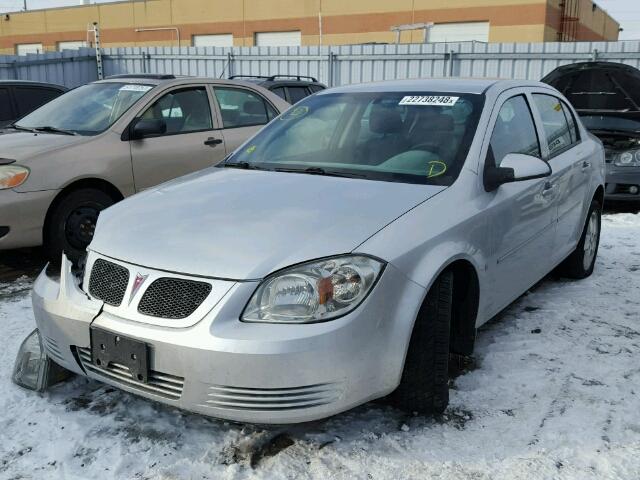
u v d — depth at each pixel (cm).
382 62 1727
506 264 346
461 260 295
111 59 2031
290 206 284
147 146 570
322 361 236
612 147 775
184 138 602
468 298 312
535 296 459
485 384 322
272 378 233
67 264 285
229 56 1920
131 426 283
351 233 259
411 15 2914
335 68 1791
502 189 338
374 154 346
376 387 255
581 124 507
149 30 3762
